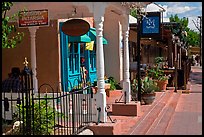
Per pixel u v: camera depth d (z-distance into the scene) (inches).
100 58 330.0
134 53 897.5
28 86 292.0
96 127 310.8
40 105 291.0
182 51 1673.2
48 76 546.6
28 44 549.6
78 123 324.5
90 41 586.2
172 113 496.4
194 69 2269.9
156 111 458.9
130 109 407.5
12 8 376.5
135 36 897.5
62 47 552.4
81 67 620.7
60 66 549.0
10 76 396.2
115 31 671.1
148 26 565.9
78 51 617.0
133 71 761.6
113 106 411.5
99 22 328.5
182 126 416.8
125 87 429.4
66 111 319.3
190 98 688.4
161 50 1464.1
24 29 542.0
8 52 558.9
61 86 548.7
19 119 292.5
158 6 611.8
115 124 318.7
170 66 1058.7
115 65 676.1
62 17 470.0
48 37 545.0
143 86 513.0
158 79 741.3
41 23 386.0
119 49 674.2
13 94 362.0
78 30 369.7
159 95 641.0
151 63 1185.4
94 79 693.9
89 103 335.6
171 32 904.3
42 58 547.5
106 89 565.6
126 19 428.8
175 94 721.0
